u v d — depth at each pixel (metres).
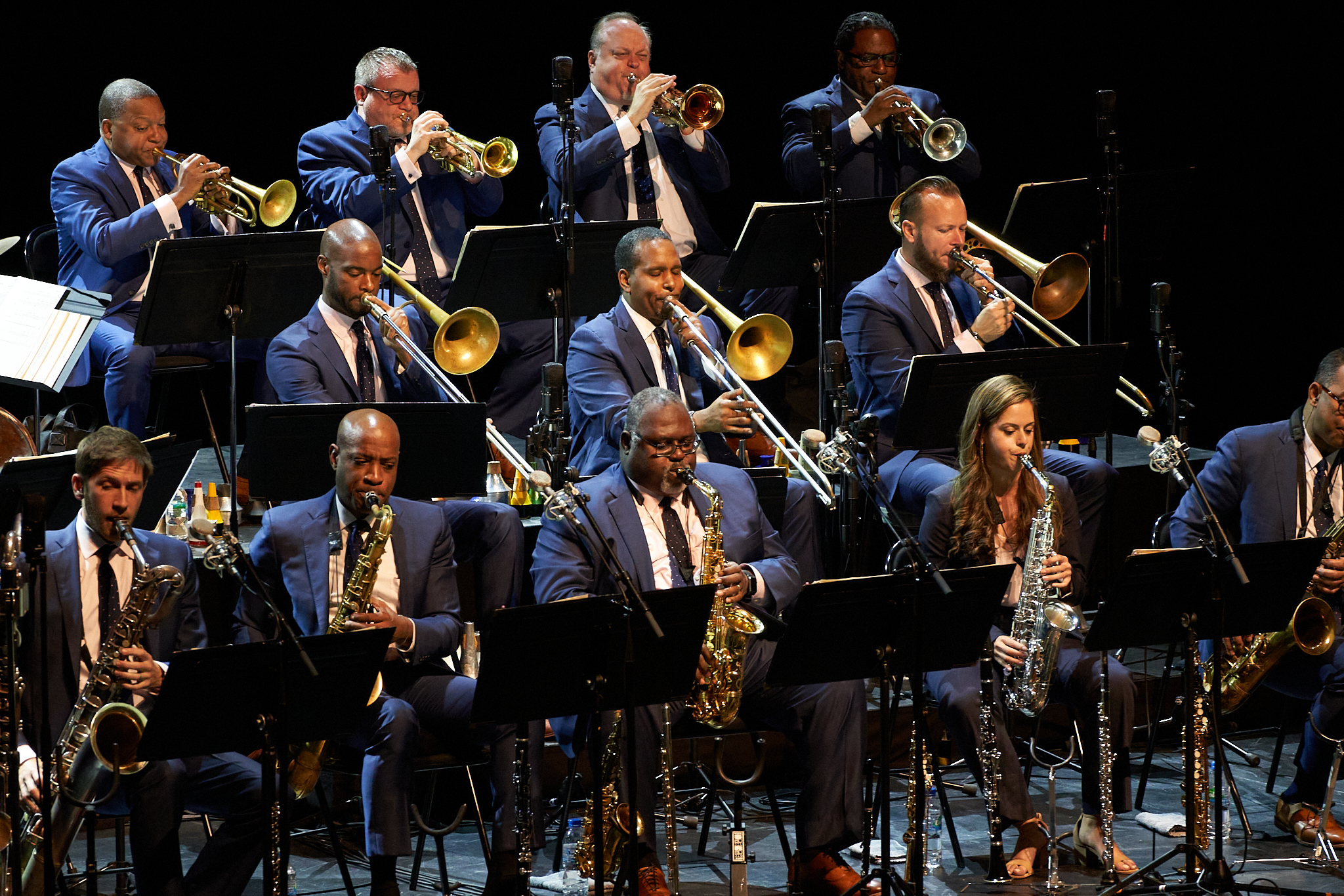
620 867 12.56
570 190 17.03
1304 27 23.17
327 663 10.66
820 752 12.75
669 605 10.90
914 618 11.66
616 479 13.33
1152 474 17.81
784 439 15.36
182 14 21.77
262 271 15.61
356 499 12.81
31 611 11.76
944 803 13.57
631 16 19.11
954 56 24.03
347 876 12.26
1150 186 18.20
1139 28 23.72
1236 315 24.08
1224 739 16.28
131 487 11.98
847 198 19.16
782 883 13.27
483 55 23.08
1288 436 14.55
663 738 12.48
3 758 11.59
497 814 12.54
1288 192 23.61
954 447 15.46
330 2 22.34
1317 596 13.95
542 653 10.71
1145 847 13.86
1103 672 13.02
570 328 17.17
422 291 18.36
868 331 16.27
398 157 18.00
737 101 23.78
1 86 21.09
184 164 17.38
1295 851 13.88
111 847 14.05
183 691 10.20
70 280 17.95
